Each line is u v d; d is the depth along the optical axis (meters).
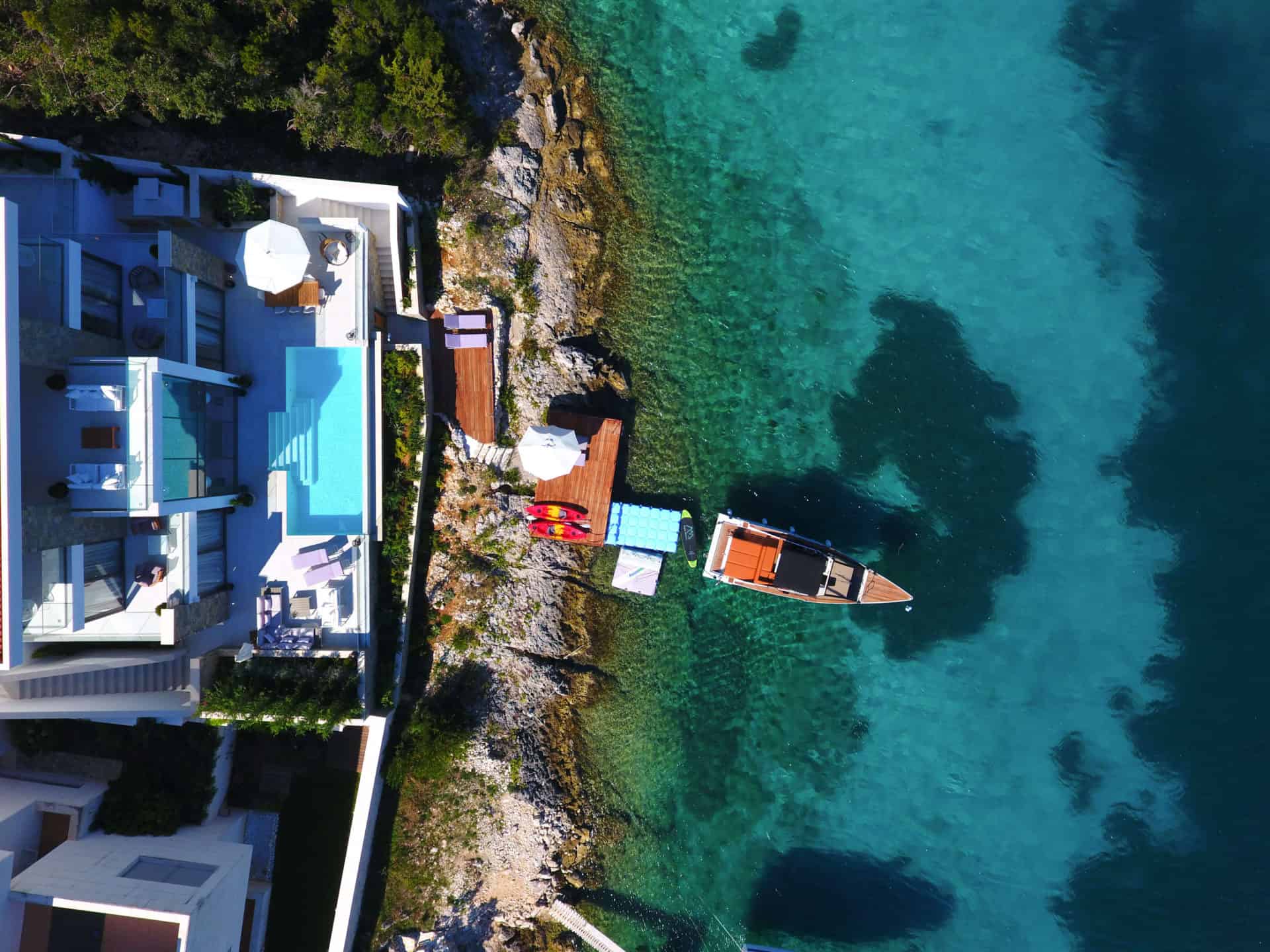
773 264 21.91
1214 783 22.02
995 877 22.00
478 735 20.25
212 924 15.43
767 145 21.75
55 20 14.77
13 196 16.98
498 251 20.19
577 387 21.12
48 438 14.27
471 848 20.22
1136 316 22.06
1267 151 21.94
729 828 21.94
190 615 16.45
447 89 18.16
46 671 14.96
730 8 21.58
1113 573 22.06
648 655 21.69
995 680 21.92
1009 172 21.92
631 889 21.30
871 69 21.73
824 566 21.02
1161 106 21.97
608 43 21.27
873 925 22.00
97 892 14.73
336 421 18.86
